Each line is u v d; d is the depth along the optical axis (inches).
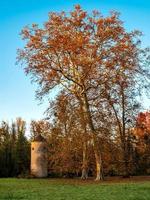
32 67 2442.2
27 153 3139.8
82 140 2439.7
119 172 2753.4
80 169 2586.1
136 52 2433.6
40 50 2443.4
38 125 3280.0
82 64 2380.7
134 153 3063.5
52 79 2447.1
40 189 1705.2
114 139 2534.5
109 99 2432.3
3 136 3228.3
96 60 2389.3
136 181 2309.3
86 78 2422.5
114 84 2409.0
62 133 2477.9
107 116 2461.9
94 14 2445.9
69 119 2432.3
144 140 3073.3
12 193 1491.1
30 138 3376.0
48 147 2775.6
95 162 2561.5
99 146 2455.7
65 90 2480.3
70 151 2468.0
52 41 2406.5
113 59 2401.6
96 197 1358.3
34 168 3026.6
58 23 2448.3
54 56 2466.8
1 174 3043.8
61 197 1359.5
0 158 3053.6
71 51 2388.0
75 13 2449.6
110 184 2012.8
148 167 3137.3
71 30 2458.2
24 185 2021.4
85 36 2407.7
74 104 2447.1
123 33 2438.5
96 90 2436.0
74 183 2181.3
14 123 3289.9
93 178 2605.8
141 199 1309.1
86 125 2425.0
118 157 2608.3
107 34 2395.4
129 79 2432.3
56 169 2684.5
